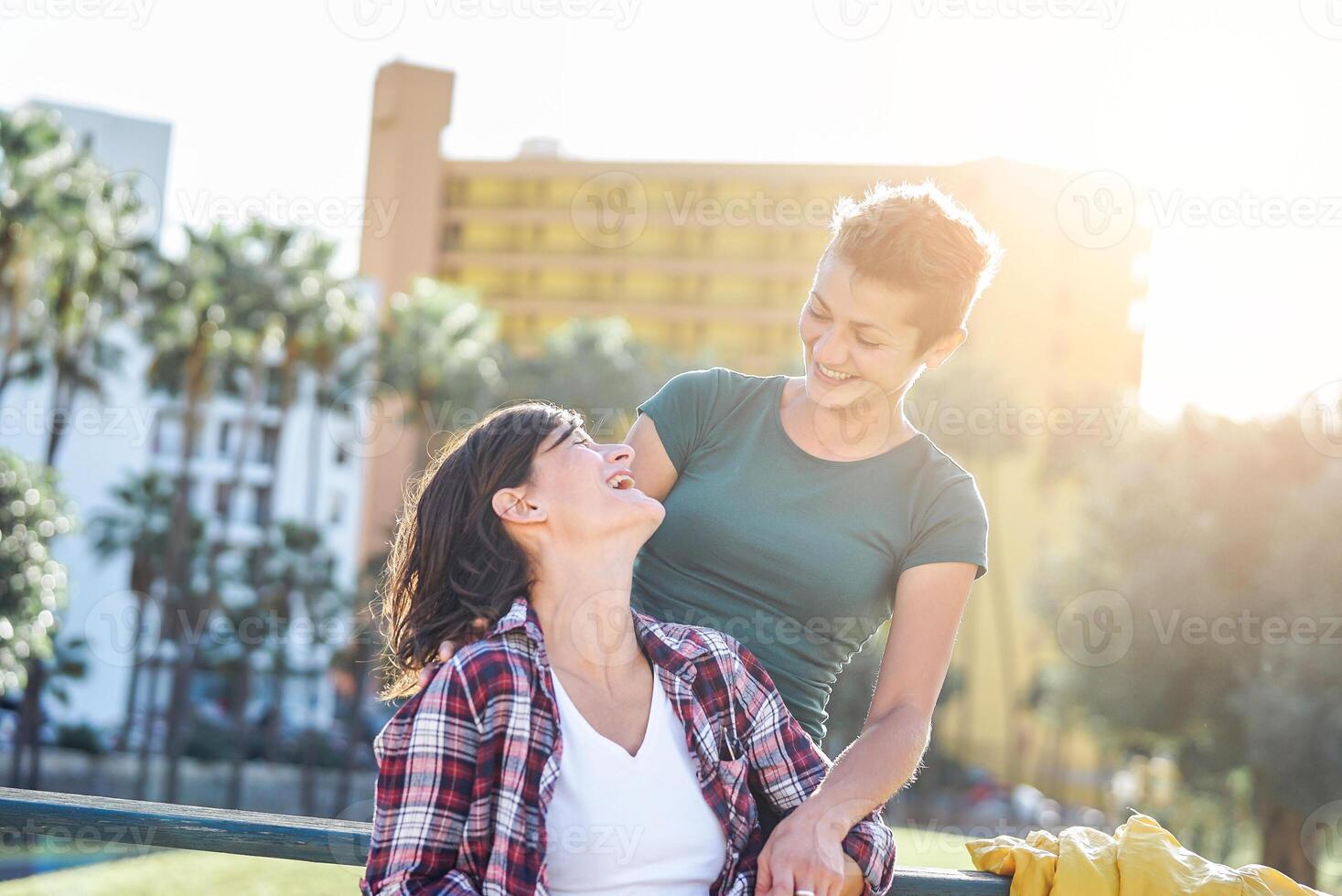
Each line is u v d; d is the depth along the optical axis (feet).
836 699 88.38
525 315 166.40
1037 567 75.87
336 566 102.27
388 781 4.93
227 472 118.73
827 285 6.08
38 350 86.63
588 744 4.99
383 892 4.74
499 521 5.32
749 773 5.60
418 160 160.97
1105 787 118.32
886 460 6.30
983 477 105.91
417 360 94.27
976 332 138.51
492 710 4.91
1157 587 65.57
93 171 82.33
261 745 107.34
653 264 165.07
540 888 4.73
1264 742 58.80
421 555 5.49
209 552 98.63
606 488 5.29
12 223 77.87
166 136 121.19
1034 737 127.65
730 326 165.17
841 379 6.10
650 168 162.20
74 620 103.81
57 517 70.64
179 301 85.46
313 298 88.02
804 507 6.19
